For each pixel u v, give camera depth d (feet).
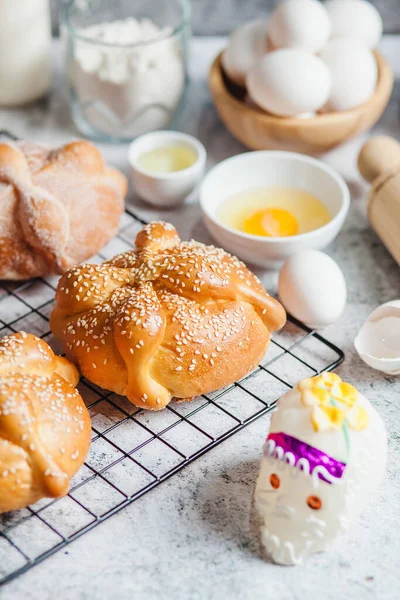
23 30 3.43
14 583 2.43
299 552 2.45
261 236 3.01
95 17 3.71
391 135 3.51
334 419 2.44
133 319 2.59
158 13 3.73
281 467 2.43
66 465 2.48
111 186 3.05
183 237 3.17
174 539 2.50
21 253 2.94
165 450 2.64
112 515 2.54
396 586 2.44
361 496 2.45
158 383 2.64
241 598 2.41
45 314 2.95
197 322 2.64
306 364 2.82
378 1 3.77
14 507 2.46
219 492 2.58
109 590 2.42
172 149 3.31
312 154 3.34
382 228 3.07
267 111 3.26
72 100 3.46
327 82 3.17
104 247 3.12
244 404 2.74
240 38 3.35
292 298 2.85
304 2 3.24
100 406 2.73
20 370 2.56
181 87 3.46
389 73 3.35
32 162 2.99
